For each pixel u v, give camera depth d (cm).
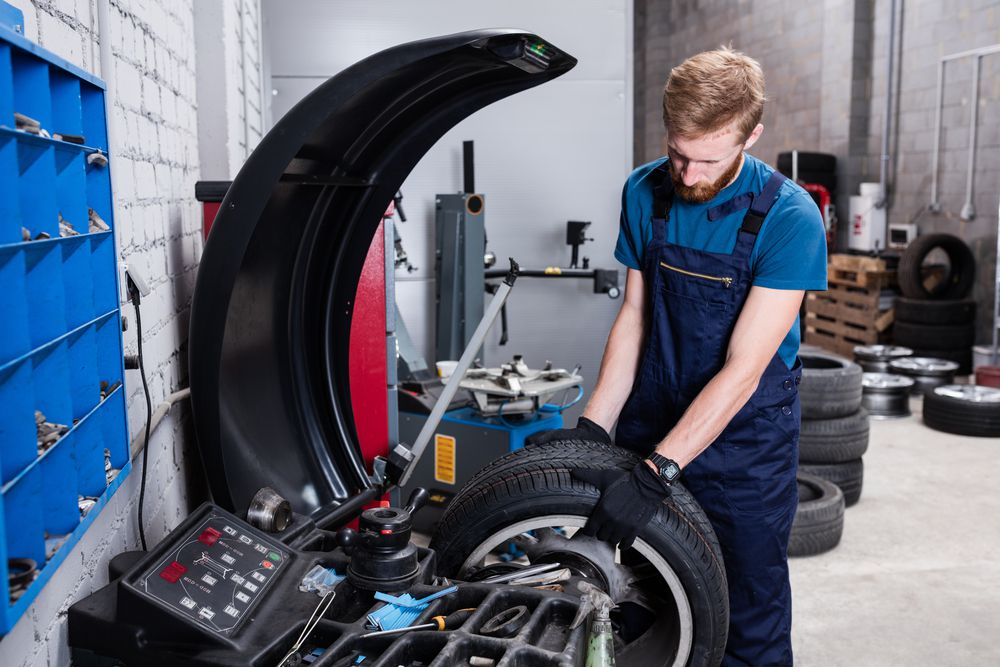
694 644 151
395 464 174
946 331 598
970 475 404
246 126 323
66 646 104
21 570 85
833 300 688
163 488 168
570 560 158
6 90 82
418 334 436
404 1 411
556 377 306
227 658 96
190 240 214
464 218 375
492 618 114
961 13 617
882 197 685
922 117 662
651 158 1091
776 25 823
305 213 150
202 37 245
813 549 310
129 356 133
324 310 161
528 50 118
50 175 94
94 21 128
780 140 832
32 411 87
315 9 407
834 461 358
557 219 441
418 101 137
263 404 156
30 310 95
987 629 257
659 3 1048
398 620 110
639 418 187
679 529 147
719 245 171
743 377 160
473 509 156
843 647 246
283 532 130
